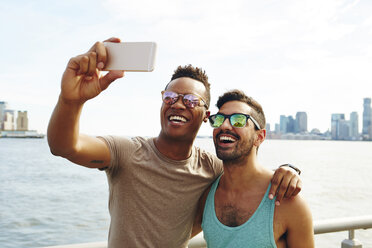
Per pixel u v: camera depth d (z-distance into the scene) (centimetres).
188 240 207
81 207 1622
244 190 194
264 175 195
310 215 182
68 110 150
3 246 1059
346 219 248
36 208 1600
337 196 1983
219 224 192
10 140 16212
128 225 187
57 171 3284
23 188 2214
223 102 205
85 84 147
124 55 139
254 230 180
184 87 207
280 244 186
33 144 11194
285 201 182
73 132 156
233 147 193
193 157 212
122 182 188
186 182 200
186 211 200
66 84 145
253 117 198
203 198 213
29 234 1190
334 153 7969
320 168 3891
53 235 1179
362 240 941
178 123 198
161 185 192
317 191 2169
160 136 203
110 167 186
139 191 188
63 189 2178
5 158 4875
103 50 140
